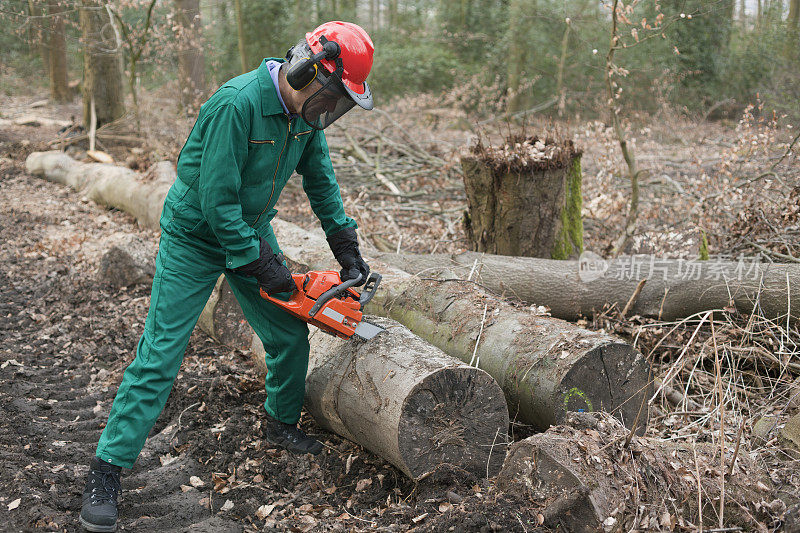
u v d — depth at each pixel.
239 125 2.37
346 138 9.68
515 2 15.23
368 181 8.42
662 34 4.95
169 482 2.91
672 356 3.85
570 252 5.25
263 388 3.77
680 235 5.16
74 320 4.80
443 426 2.65
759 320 3.82
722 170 5.36
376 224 6.67
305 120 2.50
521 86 14.94
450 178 8.67
